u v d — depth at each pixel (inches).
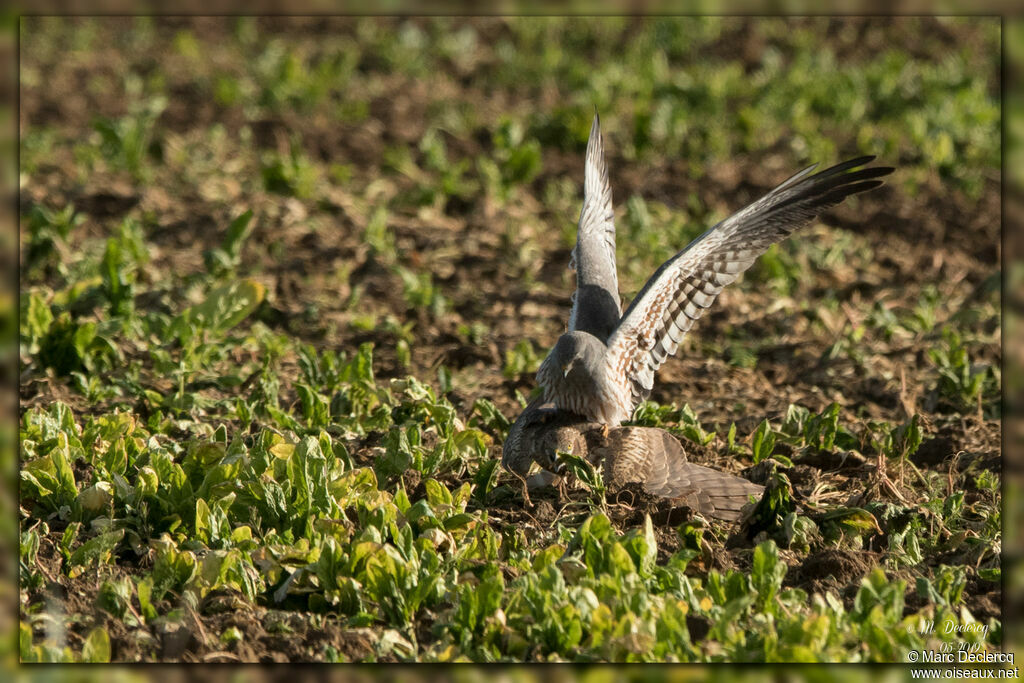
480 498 555.5
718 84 1624.0
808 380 790.5
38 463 532.7
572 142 1461.6
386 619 445.1
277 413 629.6
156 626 434.3
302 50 1952.5
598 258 653.3
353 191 1258.0
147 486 515.8
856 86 1647.4
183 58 1883.6
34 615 434.6
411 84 1753.2
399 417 664.4
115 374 725.3
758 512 518.9
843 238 1101.7
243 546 478.6
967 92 1531.7
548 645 422.3
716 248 602.2
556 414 575.8
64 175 1264.8
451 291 992.9
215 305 802.2
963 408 712.4
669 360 818.8
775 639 408.2
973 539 511.2
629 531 490.0
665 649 411.5
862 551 502.3
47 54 1863.9
